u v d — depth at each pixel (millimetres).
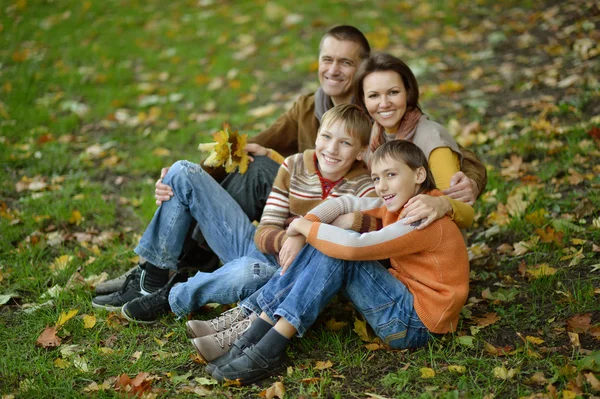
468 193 3221
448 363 2969
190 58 8648
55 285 3949
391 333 3055
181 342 3348
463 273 3014
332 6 9703
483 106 6195
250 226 3549
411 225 2941
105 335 3438
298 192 3438
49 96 7664
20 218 4891
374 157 3096
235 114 6977
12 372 3068
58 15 10516
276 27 9359
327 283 2986
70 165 5961
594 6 7781
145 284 3607
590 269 3586
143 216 4941
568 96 5914
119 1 11000
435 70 7332
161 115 7090
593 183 4488
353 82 3574
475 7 8906
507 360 2930
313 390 2828
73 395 2867
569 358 2865
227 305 3666
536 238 3975
